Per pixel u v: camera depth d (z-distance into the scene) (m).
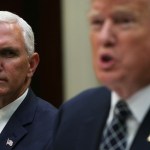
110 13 1.13
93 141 1.56
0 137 3.88
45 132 3.82
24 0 9.53
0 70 3.96
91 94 1.80
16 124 3.92
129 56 1.14
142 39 1.13
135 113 1.39
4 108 4.00
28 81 4.23
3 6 9.56
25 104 4.07
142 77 1.17
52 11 9.20
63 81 9.01
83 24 8.55
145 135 1.40
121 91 1.31
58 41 9.15
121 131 1.44
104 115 1.62
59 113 1.88
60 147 1.73
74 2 8.62
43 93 9.41
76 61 8.72
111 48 1.14
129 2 1.12
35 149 3.71
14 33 4.06
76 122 1.72
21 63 4.08
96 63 1.17
